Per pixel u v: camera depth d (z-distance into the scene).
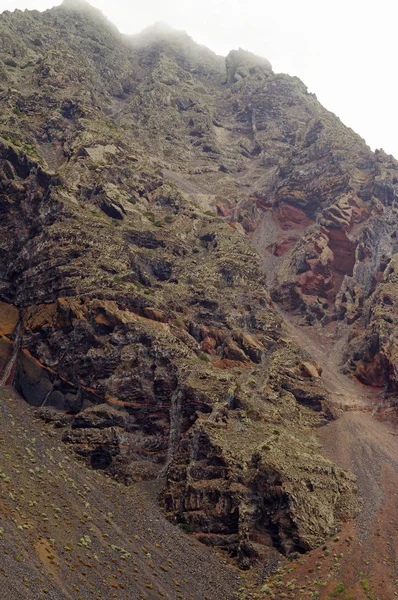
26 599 71.19
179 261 146.00
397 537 93.50
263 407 117.62
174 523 98.06
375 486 105.25
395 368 131.25
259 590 86.94
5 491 91.00
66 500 94.94
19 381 122.75
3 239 140.88
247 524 94.56
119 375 115.31
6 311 133.00
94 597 77.19
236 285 145.12
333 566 87.88
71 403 116.75
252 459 101.81
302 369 130.25
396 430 124.06
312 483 99.25
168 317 129.25
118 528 93.12
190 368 116.25
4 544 79.19
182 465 104.00
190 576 88.19
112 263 133.00
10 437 106.69
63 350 120.12
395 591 83.56
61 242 134.38
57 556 81.81
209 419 108.31
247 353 130.88
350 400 129.50
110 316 121.06
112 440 108.75
